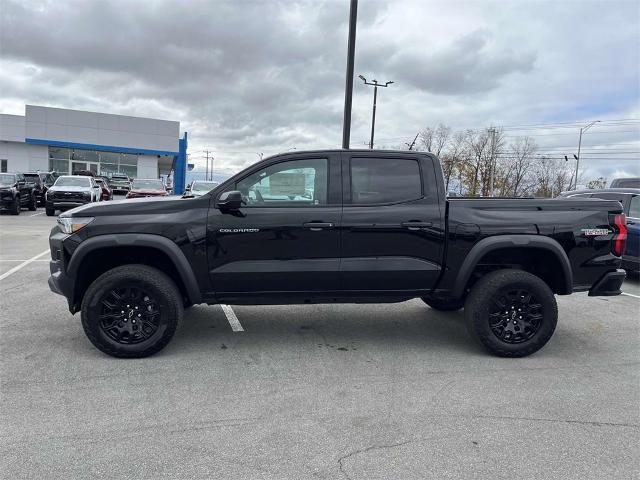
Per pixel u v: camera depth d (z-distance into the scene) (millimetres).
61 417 3420
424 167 4836
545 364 4676
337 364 4566
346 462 2920
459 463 2932
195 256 4508
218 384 4043
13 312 6039
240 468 2842
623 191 9484
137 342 4539
